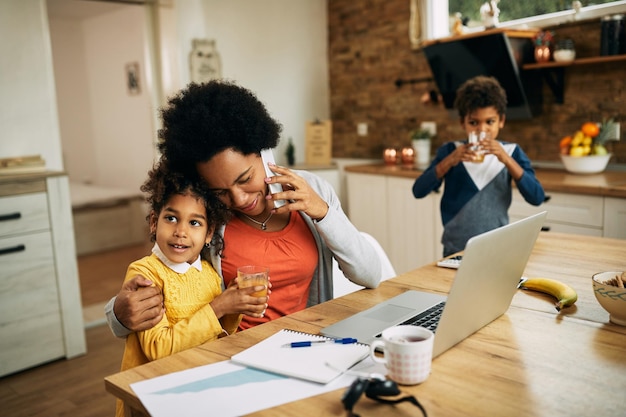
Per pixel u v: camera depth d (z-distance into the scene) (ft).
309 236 5.05
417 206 12.15
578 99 10.98
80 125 23.53
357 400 2.75
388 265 6.19
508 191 7.86
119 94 21.84
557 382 3.06
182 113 4.37
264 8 14.83
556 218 9.55
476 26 12.79
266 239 4.90
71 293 9.92
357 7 15.02
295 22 15.43
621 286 3.94
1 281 9.11
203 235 4.40
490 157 7.90
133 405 3.11
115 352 10.23
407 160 13.42
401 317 4.11
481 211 7.77
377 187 13.12
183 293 4.37
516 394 2.93
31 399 8.50
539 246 6.12
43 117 11.09
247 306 4.11
